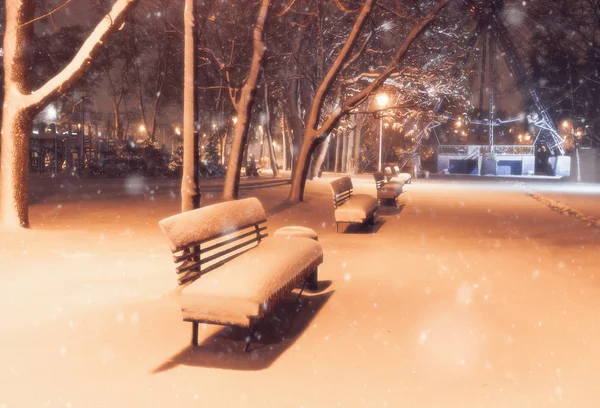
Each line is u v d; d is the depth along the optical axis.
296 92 27.09
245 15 21.88
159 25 29.88
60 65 39.34
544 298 6.90
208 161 44.22
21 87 11.76
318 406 3.88
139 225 13.59
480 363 4.70
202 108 47.38
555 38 44.00
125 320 5.82
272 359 4.77
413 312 6.23
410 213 17.34
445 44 20.72
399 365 4.65
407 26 20.45
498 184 37.19
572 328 5.68
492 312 6.25
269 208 17.62
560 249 10.72
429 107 22.81
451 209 18.86
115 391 4.12
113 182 31.61
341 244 11.17
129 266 8.62
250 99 17.84
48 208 17.00
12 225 11.86
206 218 5.92
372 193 25.28
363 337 5.35
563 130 49.31
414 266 8.91
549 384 4.29
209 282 4.88
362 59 23.50
